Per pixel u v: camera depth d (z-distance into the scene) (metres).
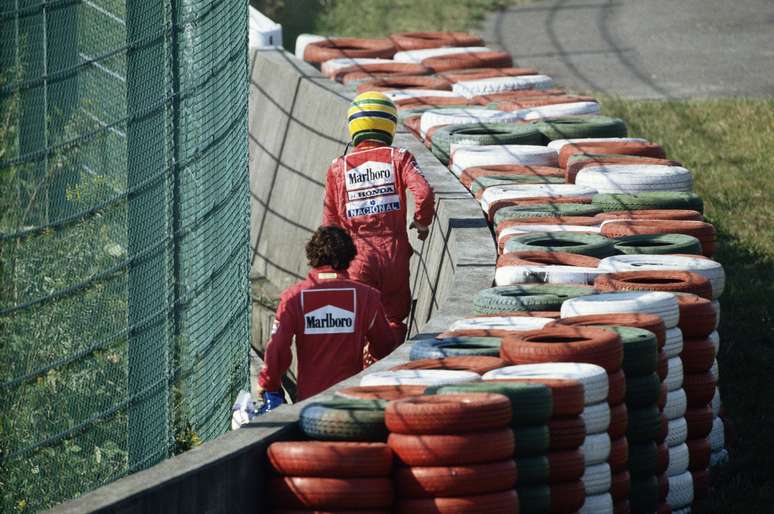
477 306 25.91
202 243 26.08
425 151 40.41
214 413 26.77
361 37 88.06
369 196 31.30
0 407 21.16
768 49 80.56
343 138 46.69
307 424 19.19
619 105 66.31
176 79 25.11
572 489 20.34
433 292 33.09
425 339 24.27
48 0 22.45
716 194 52.06
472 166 37.81
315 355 24.92
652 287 26.47
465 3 95.31
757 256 45.44
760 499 26.36
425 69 52.72
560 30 87.69
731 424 30.20
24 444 21.59
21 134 21.64
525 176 36.22
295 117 51.16
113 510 16.48
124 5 24.06
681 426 25.27
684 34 85.12
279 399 25.03
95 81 23.80
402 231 31.52
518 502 18.78
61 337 22.20
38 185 21.84
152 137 24.56
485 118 42.12
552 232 30.67
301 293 24.77
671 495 25.25
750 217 49.41
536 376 20.86
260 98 55.19
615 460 22.17
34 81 21.28
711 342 26.25
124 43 24.08
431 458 18.23
